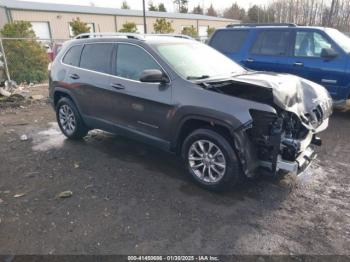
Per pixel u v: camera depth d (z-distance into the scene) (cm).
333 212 339
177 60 421
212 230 309
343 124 645
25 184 406
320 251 281
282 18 4144
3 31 1320
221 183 366
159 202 359
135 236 301
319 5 3456
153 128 421
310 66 673
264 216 332
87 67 505
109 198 368
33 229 313
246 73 459
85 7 3684
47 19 2925
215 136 361
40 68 1321
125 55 450
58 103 571
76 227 315
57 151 518
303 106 399
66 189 391
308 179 412
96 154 502
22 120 721
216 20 4762
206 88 371
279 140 333
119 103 453
